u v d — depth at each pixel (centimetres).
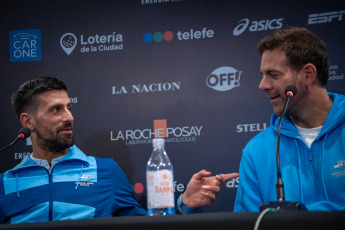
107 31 251
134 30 249
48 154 215
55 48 254
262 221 105
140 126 243
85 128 246
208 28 243
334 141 170
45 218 199
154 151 176
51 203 201
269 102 233
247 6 240
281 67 168
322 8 230
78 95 249
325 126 169
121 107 246
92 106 247
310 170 171
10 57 256
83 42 253
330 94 180
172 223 109
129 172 240
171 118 241
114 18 252
